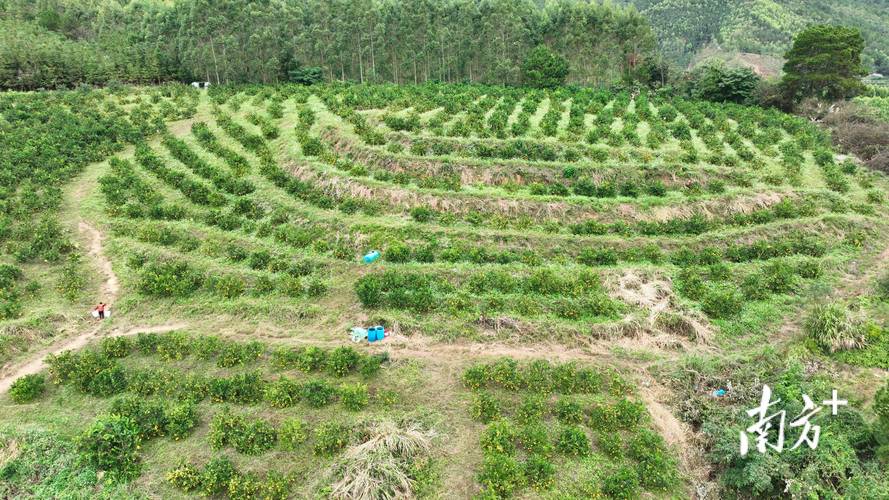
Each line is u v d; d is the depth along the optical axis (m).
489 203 36.12
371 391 22.77
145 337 25.08
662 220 35.81
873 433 19.16
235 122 51.19
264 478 18.73
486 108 52.66
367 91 59.59
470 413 21.66
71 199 39.12
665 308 28.09
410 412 21.59
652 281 29.95
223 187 39.38
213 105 56.47
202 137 47.25
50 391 22.64
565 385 23.00
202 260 31.70
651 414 22.06
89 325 26.98
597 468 19.45
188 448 19.97
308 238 33.06
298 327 26.98
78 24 81.62
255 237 33.94
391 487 18.20
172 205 37.31
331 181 38.44
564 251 32.66
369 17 71.06
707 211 36.53
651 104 60.19
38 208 37.19
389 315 27.25
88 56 67.12
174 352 24.50
